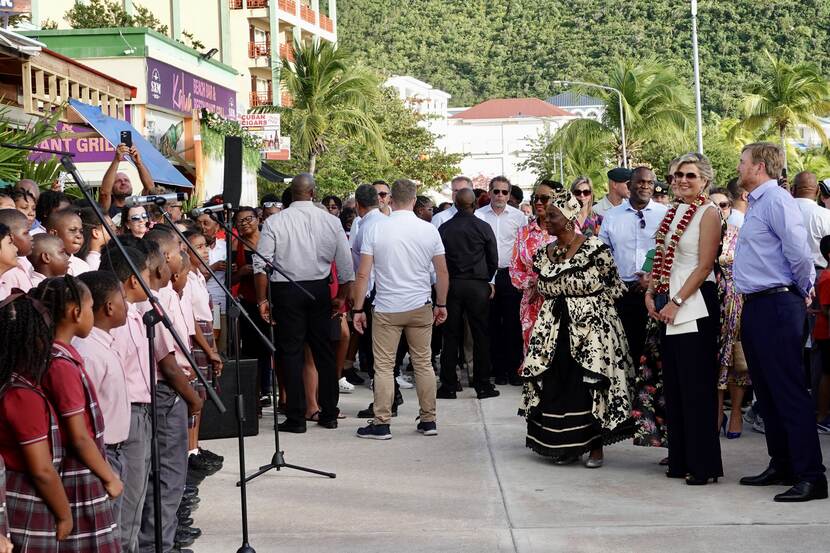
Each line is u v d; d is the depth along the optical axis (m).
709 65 129.00
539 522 6.82
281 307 9.98
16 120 13.90
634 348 9.44
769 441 7.51
